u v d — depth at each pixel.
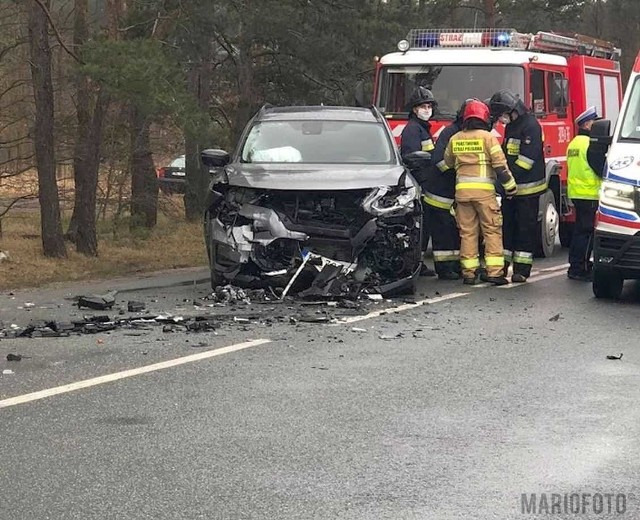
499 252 10.85
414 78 13.57
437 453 4.89
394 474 4.59
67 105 16.88
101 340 7.57
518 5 33.34
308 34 20.92
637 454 4.90
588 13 48.03
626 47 47.53
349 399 5.89
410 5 23.05
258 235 9.34
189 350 7.20
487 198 10.69
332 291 9.32
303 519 4.07
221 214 9.69
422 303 9.44
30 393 5.98
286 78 23.53
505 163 10.59
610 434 5.22
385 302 9.44
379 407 5.72
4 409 5.65
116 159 17.30
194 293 10.20
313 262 9.35
